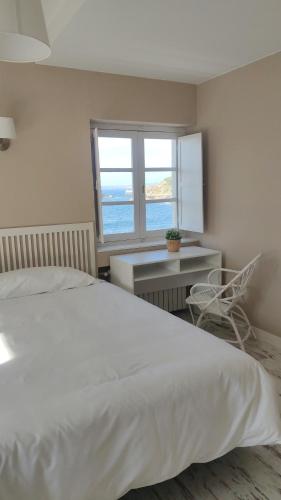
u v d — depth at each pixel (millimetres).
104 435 1357
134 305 2498
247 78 3154
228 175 3500
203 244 3957
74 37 2467
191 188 3842
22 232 3080
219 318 3713
